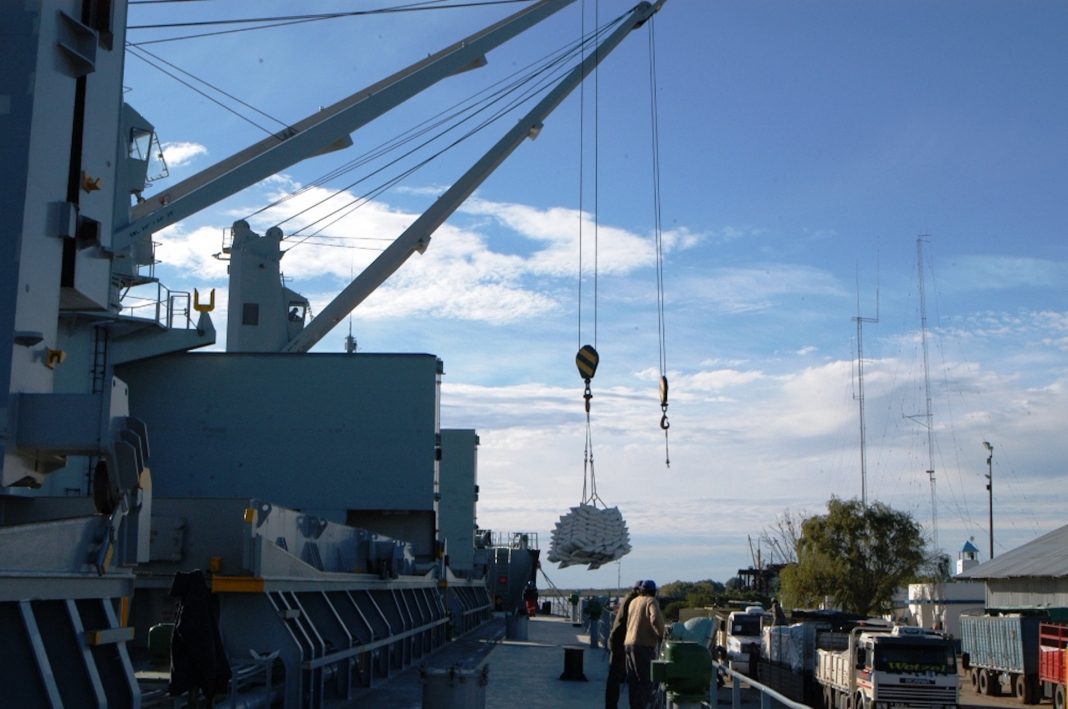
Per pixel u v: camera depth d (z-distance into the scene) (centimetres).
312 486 3488
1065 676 3183
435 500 3597
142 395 3491
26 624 786
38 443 877
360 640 2041
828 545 7031
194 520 1584
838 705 3038
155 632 1423
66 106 929
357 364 3559
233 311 3803
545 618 6581
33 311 874
